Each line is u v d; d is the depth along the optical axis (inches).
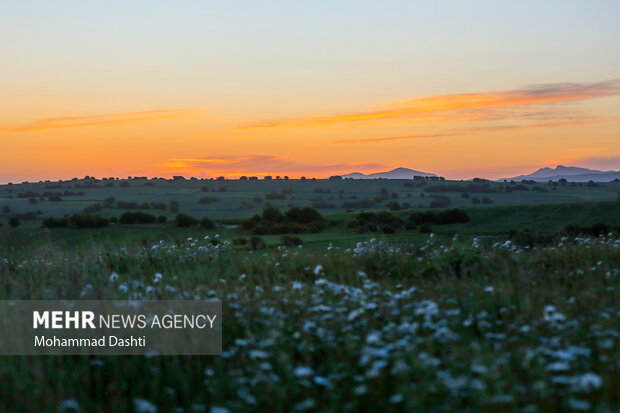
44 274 373.7
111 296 305.3
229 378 211.6
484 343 220.1
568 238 533.6
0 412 185.5
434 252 437.7
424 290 316.2
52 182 7042.3
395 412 181.0
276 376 202.2
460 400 181.0
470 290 309.4
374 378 198.8
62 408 186.4
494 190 6525.6
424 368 197.8
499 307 280.7
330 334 240.5
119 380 215.8
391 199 6092.5
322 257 441.7
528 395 178.7
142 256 478.3
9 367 215.2
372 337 223.6
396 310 268.5
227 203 5880.9
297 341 243.1
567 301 278.2
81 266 404.5
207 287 334.6
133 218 2974.9
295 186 7313.0
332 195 6628.9
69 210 4714.6
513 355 212.5
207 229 2866.6
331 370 211.8
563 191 6441.9
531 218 3075.8
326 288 317.7
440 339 231.0
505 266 360.2
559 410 174.6
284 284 346.3
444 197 6048.2
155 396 201.6
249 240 1145.4
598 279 335.9
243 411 188.2
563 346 218.4
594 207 3154.5
